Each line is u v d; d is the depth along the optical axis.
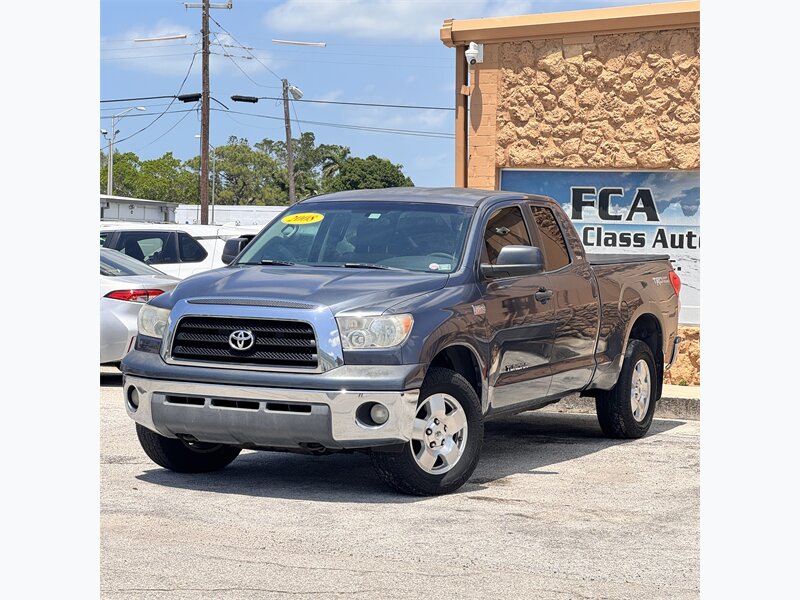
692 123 14.45
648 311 10.69
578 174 15.11
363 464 9.08
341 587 5.58
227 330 7.66
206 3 42.09
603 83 14.77
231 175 126.75
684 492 8.05
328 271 8.32
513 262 8.34
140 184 122.69
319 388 7.39
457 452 7.95
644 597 5.49
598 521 7.11
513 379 8.64
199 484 8.09
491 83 15.27
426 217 8.80
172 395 7.80
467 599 5.42
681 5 14.23
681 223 14.76
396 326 7.52
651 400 10.88
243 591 5.48
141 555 6.10
